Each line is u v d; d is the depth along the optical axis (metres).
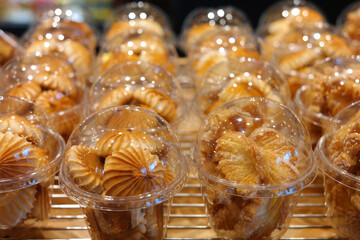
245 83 0.42
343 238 0.34
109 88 0.43
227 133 0.32
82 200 0.29
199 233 0.35
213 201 0.32
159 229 0.31
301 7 0.76
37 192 0.32
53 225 0.36
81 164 0.30
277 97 0.42
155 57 0.53
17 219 0.31
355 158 0.31
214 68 0.46
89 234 0.34
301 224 0.36
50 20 0.70
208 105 0.43
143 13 0.73
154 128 0.34
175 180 0.31
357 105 0.35
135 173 0.29
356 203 0.31
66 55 0.55
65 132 0.42
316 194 0.39
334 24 1.02
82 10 0.77
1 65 0.56
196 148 0.33
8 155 0.30
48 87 0.44
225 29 0.64
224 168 0.30
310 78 0.46
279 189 0.29
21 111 0.35
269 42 0.69
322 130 0.40
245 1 1.02
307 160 0.32
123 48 0.54
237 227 0.31
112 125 0.34
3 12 0.86
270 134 0.31
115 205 0.29
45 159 0.33
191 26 0.76
